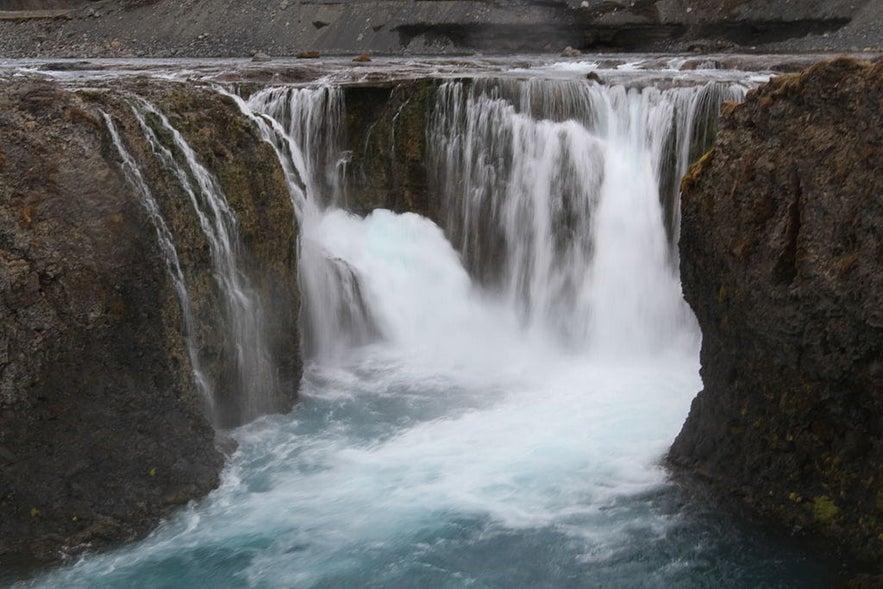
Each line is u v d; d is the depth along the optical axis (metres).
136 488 8.14
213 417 9.38
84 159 8.05
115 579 7.48
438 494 8.59
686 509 8.15
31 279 7.61
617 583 7.41
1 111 7.96
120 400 8.05
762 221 7.61
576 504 8.35
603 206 12.17
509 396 10.66
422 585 7.45
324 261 11.71
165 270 8.33
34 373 7.60
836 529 7.42
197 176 9.16
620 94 12.27
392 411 10.31
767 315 7.57
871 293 6.80
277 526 8.16
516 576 7.54
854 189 6.94
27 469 7.62
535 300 12.49
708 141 11.72
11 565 7.45
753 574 7.38
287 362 10.24
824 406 7.37
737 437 8.09
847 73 7.06
